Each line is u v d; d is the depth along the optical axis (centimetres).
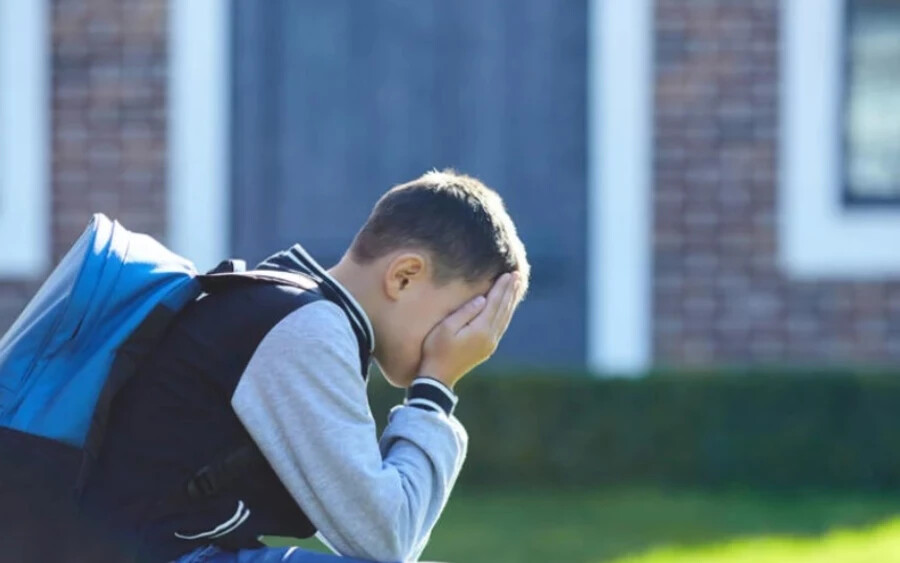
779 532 1345
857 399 1574
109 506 579
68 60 1755
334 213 1789
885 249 1745
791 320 1745
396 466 587
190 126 1748
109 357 580
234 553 584
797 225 1742
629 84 1741
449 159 1781
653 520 1404
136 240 604
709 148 1741
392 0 1788
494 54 1780
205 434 582
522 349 1773
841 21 1744
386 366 624
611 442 1566
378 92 1788
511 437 1562
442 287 609
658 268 1745
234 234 1781
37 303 590
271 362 576
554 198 1772
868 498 1534
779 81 1744
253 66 1781
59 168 1758
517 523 1389
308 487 574
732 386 1571
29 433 573
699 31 1739
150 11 1752
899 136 1781
